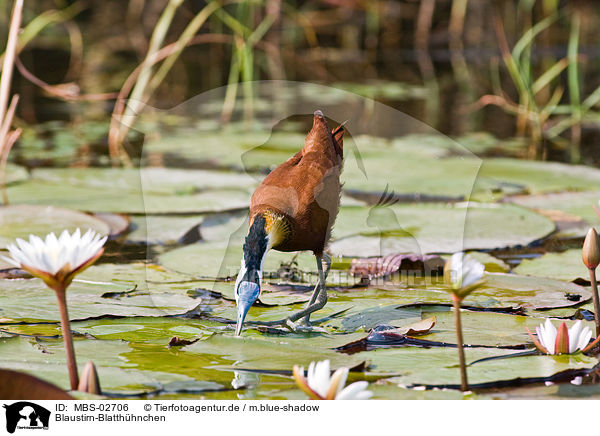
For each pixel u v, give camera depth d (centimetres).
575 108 1617
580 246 943
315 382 484
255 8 2170
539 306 746
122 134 1484
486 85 1898
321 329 699
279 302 753
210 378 589
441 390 570
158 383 576
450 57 2211
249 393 565
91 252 511
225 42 2223
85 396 525
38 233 938
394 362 620
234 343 648
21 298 757
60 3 2347
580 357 625
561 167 1270
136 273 836
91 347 645
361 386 487
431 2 2367
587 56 2136
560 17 2384
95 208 1059
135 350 644
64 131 1542
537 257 907
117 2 2520
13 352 624
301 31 2339
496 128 1578
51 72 1892
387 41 2370
